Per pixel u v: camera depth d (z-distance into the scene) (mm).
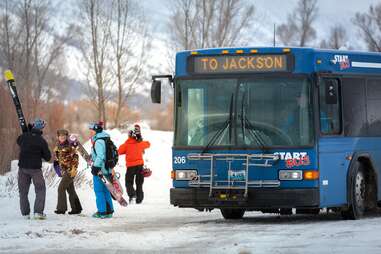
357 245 21234
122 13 76875
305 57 28203
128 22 77938
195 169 28344
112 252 20859
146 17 84188
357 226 26016
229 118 28266
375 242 21688
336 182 28750
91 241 23031
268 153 27797
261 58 28344
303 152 27641
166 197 44531
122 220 30531
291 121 27906
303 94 27984
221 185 27984
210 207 28047
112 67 76438
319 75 28281
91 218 31234
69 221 29578
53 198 37031
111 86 76438
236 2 76438
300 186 27562
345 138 29312
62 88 86875
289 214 32594
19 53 72688
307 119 27828
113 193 31281
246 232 24891
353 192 29609
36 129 30750
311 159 27609
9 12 72312
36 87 74750
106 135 31500
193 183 28312
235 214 31609
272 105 28094
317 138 27859
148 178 51625
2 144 47250
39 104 71125
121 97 76188
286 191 27469
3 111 47969
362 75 30453
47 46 80312
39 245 22391
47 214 32625
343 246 21125
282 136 27859
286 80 28125
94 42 74625
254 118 28125
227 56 28609
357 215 29938
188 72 28969
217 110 28484
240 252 20422
